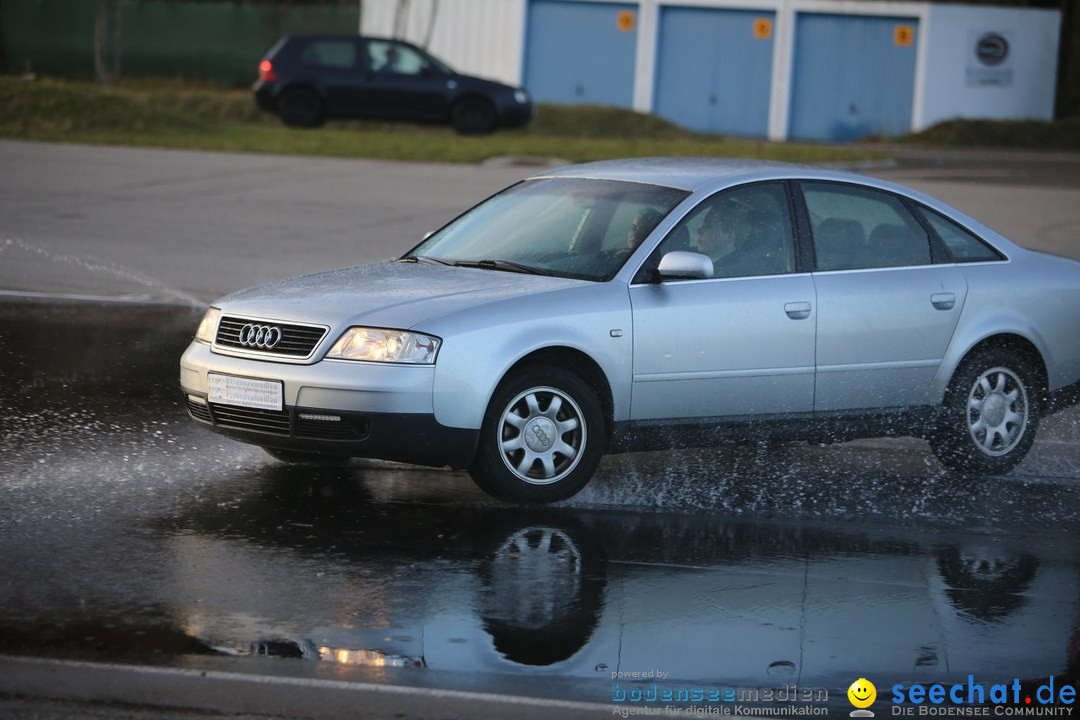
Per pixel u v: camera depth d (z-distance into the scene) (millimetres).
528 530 23031
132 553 21031
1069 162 102688
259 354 23984
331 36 104000
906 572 21422
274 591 19516
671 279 25422
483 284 24875
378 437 23031
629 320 24766
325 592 19531
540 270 25781
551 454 24406
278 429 23688
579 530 23125
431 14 132250
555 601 19484
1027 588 20812
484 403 23422
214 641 17531
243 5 138000
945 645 18312
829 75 128750
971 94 127312
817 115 129375
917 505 25609
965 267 28328
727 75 129750
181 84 136875
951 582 21000
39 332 39688
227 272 50312
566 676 16766
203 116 114688
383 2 134375
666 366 25141
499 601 19406
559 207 27375
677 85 130625
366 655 17203
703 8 129250
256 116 115062
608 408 24953
